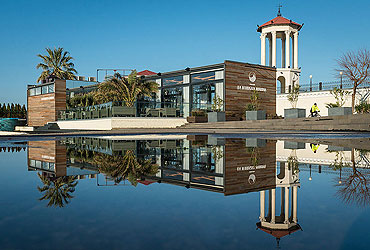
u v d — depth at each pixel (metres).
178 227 1.13
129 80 20.70
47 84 31.12
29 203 1.50
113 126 17.66
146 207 1.45
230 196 1.74
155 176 2.49
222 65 21.47
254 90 22.94
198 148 5.32
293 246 0.92
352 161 3.45
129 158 3.88
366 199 1.61
